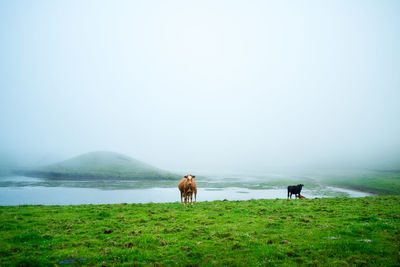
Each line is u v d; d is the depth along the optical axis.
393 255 10.42
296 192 39.50
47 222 16.73
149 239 13.07
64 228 15.35
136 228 15.43
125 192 62.56
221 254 11.20
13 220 16.92
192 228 15.34
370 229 13.85
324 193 58.44
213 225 16.06
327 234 13.35
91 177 111.56
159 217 18.47
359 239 12.34
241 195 54.16
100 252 11.48
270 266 9.91
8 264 10.03
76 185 82.06
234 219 17.84
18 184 81.56
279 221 16.73
